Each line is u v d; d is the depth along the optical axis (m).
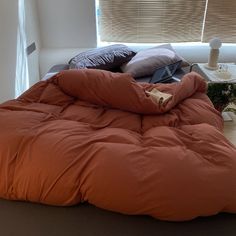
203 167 0.89
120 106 1.39
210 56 2.48
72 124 1.15
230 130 1.76
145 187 0.85
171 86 1.63
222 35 3.09
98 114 1.34
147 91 1.55
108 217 0.91
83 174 0.90
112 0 2.93
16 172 0.94
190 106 1.44
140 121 1.32
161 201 0.84
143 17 3.01
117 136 1.05
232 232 0.87
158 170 0.87
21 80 2.42
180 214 0.84
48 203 0.94
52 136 1.01
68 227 0.89
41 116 1.21
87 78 1.45
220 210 0.87
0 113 1.17
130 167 0.88
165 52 2.50
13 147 0.98
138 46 3.04
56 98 1.45
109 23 3.05
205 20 3.02
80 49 3.03
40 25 2.98
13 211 0.94
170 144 1.02
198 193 0.84
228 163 0.92
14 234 0.88
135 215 0.91
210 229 0.87
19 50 2.37
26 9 2.54
